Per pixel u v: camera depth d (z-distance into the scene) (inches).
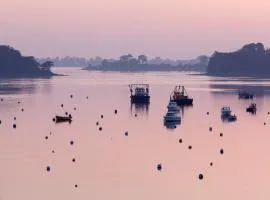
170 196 5054.1
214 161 6279.5
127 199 4972.9
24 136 7741.1
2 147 6958.7
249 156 6530.5
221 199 4982.8
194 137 7805.1
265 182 5457.7
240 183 5428.2
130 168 5949.8
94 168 5944.9
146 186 5329.7
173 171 5851.4
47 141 7386.8
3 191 5162.4
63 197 5004.9
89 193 5118.1
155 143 7327.8
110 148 6963.6
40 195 5054.1
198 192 5162.4
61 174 5708.7
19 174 5703.7
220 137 7815.0
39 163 6146.7
